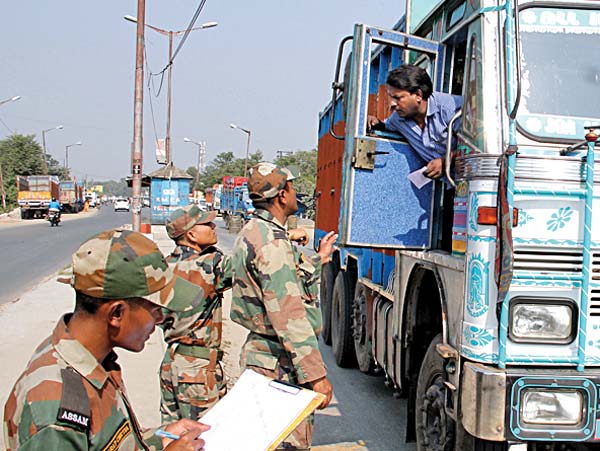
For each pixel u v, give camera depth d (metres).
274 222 3.12
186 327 3.62
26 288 11.79
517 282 3.01
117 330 1.72
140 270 1.70
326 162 8.39
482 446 3.20
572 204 3.03
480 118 3.12
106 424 1.64
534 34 3.31
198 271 3.62
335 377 6.62
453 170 3.57
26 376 1.59
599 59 3.34
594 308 3.04
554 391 2.94
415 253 4.11
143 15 14.98
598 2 3.37
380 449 4.62
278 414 2.23
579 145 3.00
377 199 3.89
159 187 32.25
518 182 3.00
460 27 3.67
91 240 1.72
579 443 3.54
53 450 1.49
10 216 50.75
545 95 3.20
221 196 47.31
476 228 3.06
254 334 3.10
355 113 3.82
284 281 2.90
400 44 3.96
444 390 3.55
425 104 3.77
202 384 3.68
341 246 3.82
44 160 70.06
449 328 3.46
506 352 2.99
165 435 2.03
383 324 5.12
